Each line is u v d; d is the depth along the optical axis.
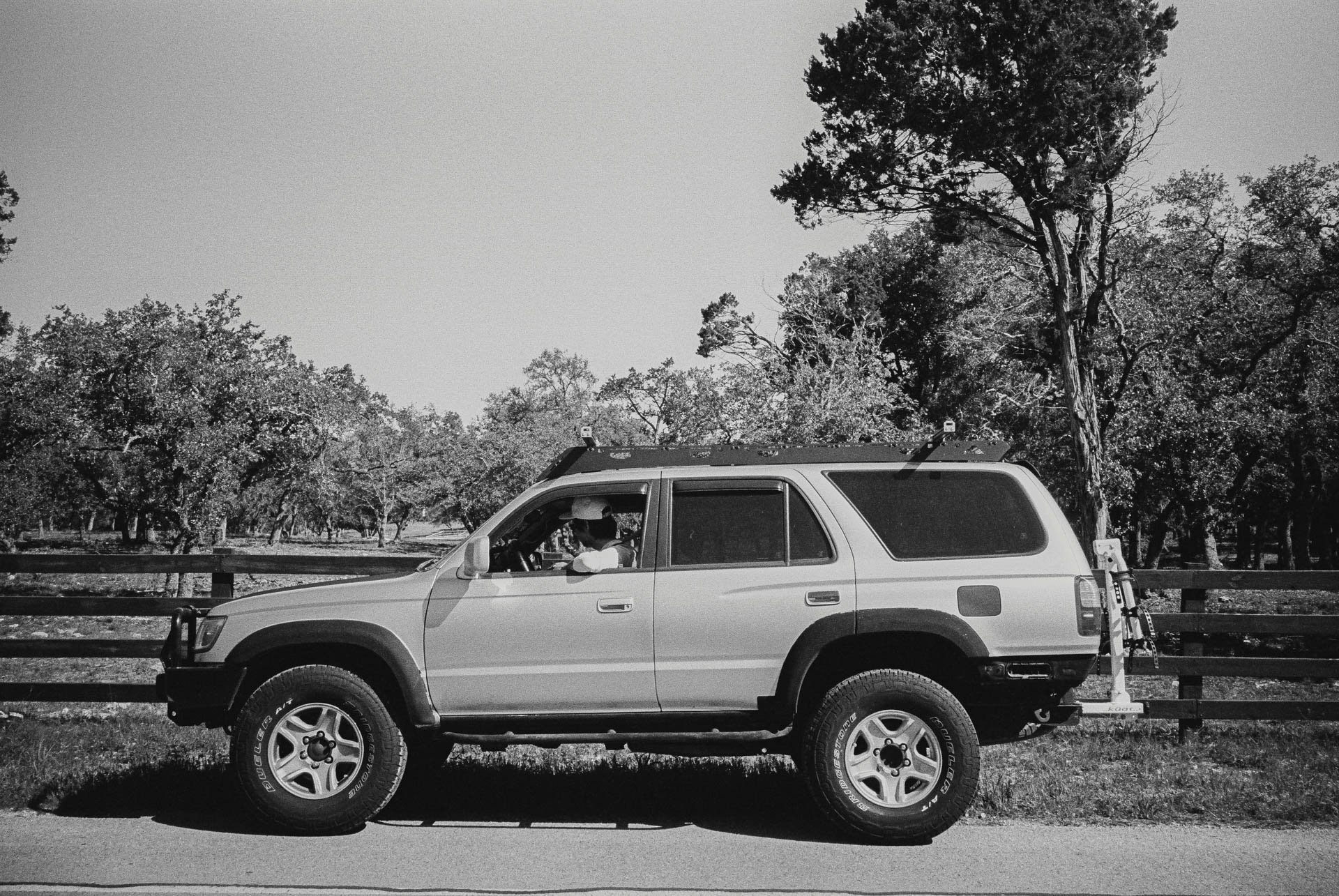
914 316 44.34
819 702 5.85
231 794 6.49
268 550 64.81
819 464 6.13
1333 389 28.52
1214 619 8.16
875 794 5.63
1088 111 19.73
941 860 5.26
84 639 8.49
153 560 8.57
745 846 5.53
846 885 4.85
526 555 6.41
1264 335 28.05
